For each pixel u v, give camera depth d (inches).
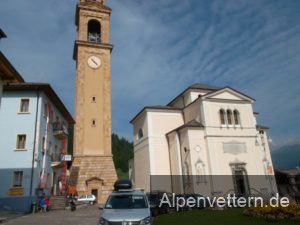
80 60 1638.8
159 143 1467.8
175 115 1542.8
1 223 647.1
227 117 1331.2
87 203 1284.4
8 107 1008.9
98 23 1846.7
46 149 1081.4
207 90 1569.9
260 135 1453.0
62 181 1396.4
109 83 1653.5
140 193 467.5
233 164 1237.1
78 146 1478.8
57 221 683.4
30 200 917.2
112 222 369.7
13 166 949.2
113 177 1460.4
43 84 1024.9
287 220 522.6
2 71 589.0
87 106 1567.4
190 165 1210.6
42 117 1043.9
